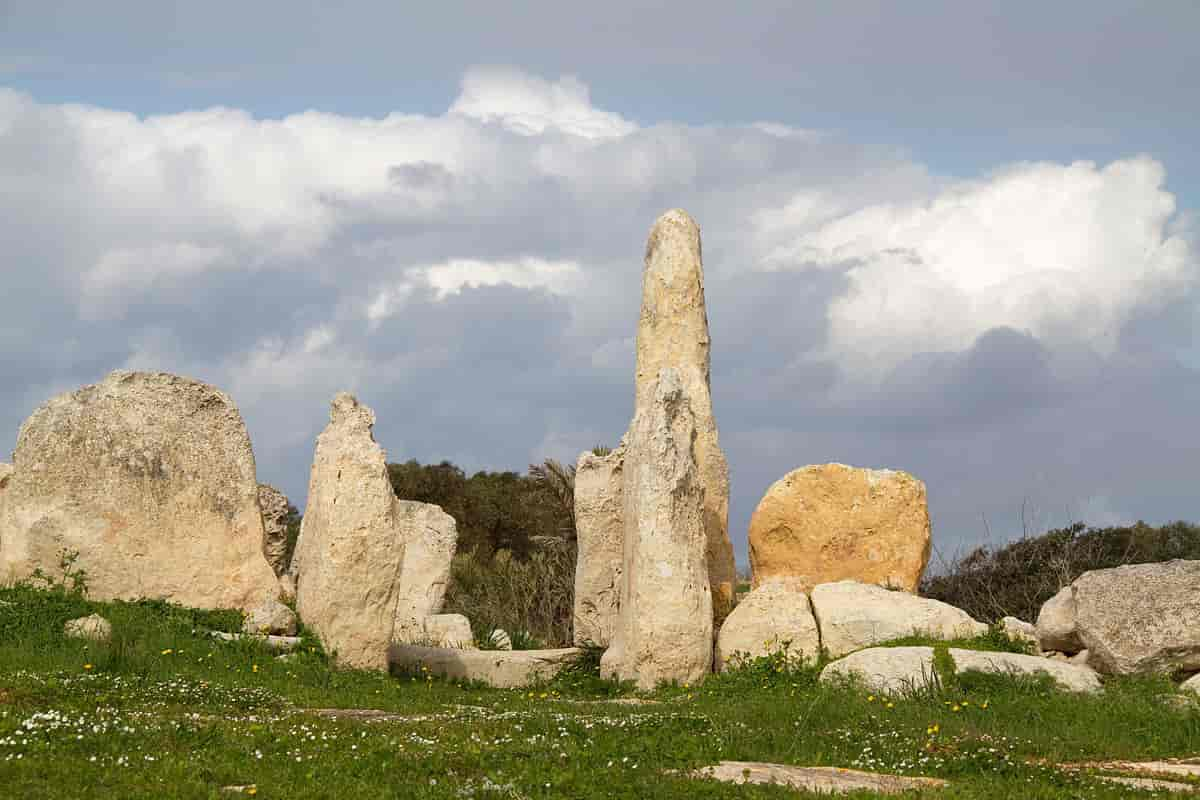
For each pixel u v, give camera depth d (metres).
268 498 24.31
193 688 14.15
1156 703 15.06
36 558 19.59
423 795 9.35
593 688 18.73
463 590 34.81
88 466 19.97
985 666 16.55
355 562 18.67
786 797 9.50
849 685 16.78
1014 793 10.00
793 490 22.55
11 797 8.89
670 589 18.72
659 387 19.70
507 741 11.43
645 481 19.12
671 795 9.53
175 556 20.17
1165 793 10.26
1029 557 30.81
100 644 16.56
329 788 9.55
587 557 22.45
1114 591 17.08
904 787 10.24
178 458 20.56
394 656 20.81
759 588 19.78
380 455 19.16
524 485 45.78
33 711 11.66
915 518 22.20
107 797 9.07
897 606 19.00
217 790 9.37
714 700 16.78
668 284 22.61
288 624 19.20
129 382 20.69
